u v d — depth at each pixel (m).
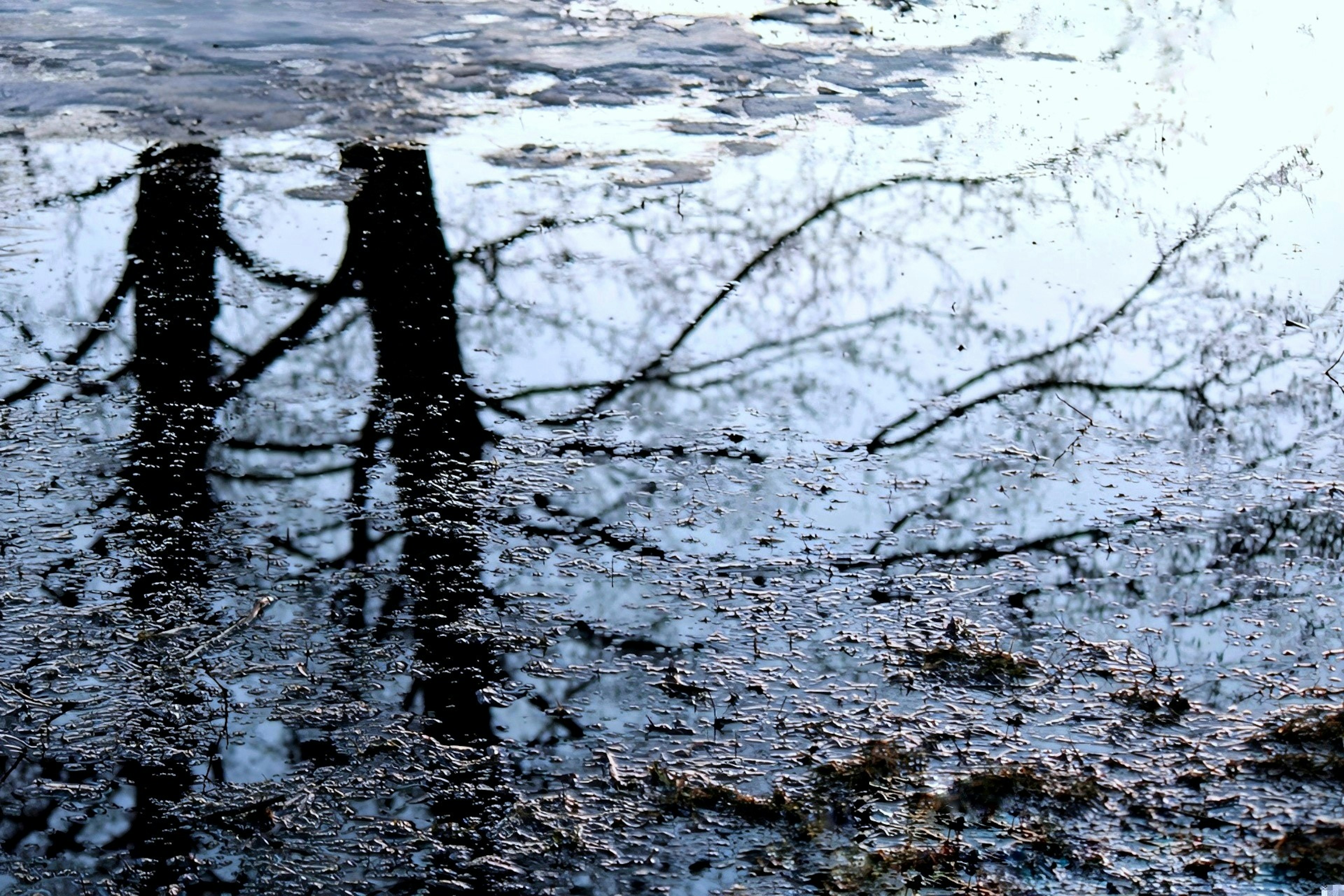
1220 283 7.41
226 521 5.17
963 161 9.05
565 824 3.78
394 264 7.40
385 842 3.71
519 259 7.51
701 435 5.91
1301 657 4.50
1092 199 8.49
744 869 3.63
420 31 10.98
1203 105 10.30
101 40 10.28
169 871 3.60
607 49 10.84
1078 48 11.68
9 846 3.67
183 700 4.23
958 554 5.08
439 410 6.07
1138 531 5.23
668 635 4.59
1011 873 3.61
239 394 6.13
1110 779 3.95
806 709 4.24
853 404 6.20
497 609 4.71
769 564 5.00
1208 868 3.60
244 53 10.24
